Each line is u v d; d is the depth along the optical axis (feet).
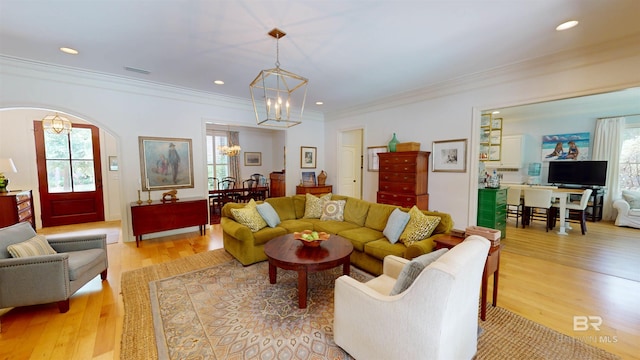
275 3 6.69
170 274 9.64
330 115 21.22
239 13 7.15
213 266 10.36
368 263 9.57
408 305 4.34
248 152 28.84
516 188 16.57
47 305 7.63
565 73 9.87
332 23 7.68
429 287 4.08
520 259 10.94
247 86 14.26
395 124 16.31
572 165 18.45
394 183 14.89
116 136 13.15
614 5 6.69
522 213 16.49
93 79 12.35
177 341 6.03
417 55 10.01
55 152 16.65
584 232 14.96
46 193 16.40
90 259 8.29
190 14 7.18
